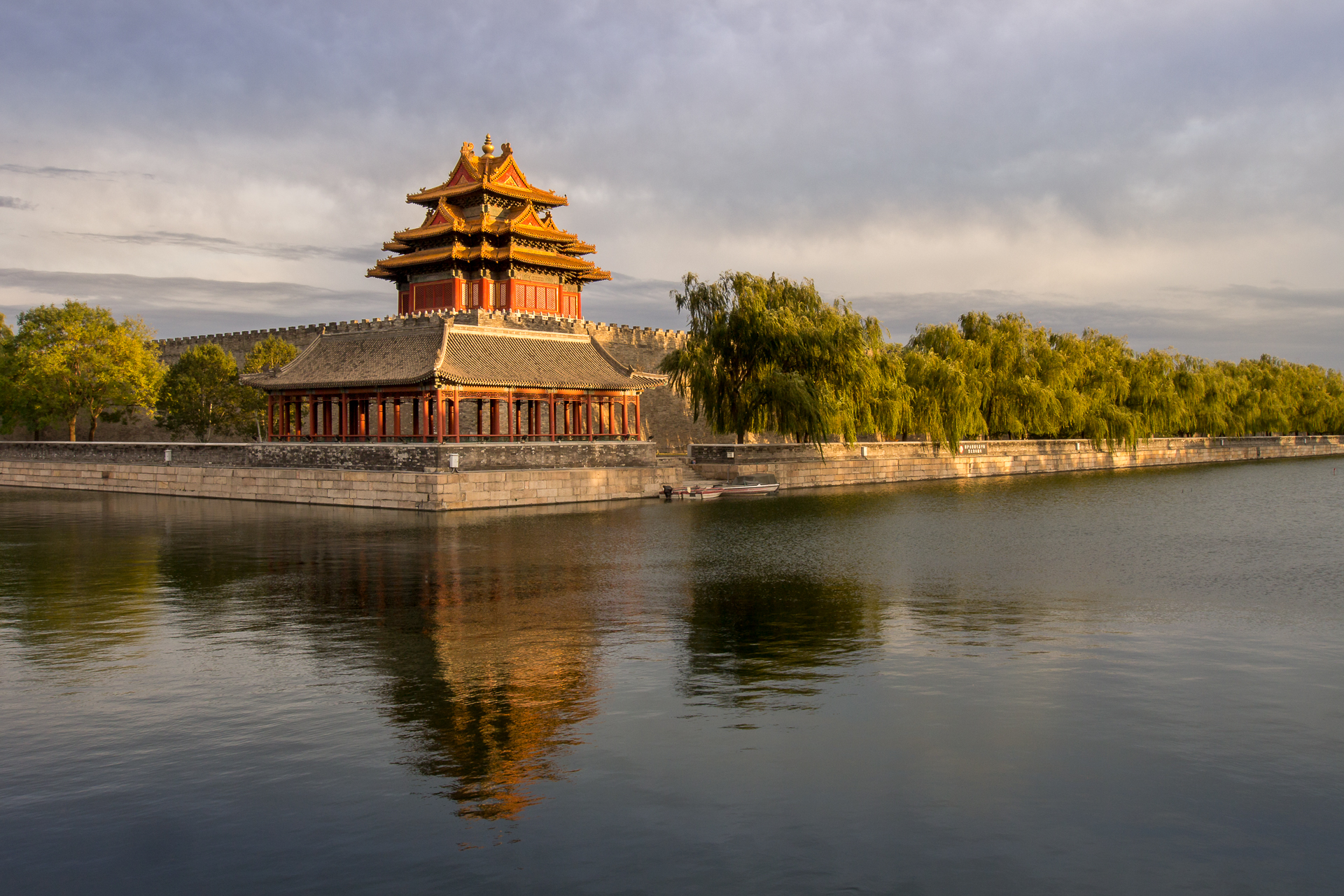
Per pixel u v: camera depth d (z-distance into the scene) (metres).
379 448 59.69
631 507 61.88
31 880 13.41
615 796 15.93
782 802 15.68
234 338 100.62
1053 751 17.78
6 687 21.59
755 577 35.97
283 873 13.60
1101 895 13.09
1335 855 14.09
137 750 17.81
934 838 14.56
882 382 81.06
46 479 80.81
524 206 98.00
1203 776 16.70
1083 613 29.56
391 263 97.50
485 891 13.16
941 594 32.69
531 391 66.69
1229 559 40.81
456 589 33.25
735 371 75.38
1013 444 99.19
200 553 41.22
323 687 21.59
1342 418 158.75
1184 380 119.06
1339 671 22.92
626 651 24.83
